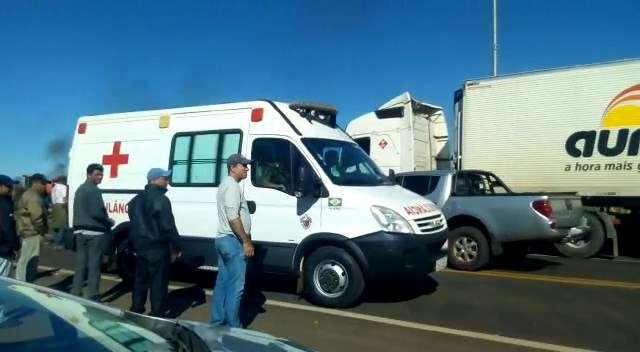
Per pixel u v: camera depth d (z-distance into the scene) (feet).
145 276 21.95
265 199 25.09
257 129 25.90
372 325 21.49
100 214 24.00
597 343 19.56
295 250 24.34
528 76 41.88
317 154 24.72
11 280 9.69
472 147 43.96
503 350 18.72
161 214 21.45
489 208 33.58
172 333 9.43
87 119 31.45
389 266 22.88
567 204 34.32
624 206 39.24
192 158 27.48
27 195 26.05
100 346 8.16
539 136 41.34
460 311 23.81
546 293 27.20
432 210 25.34
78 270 24.03
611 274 32.55
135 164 29.12
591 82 39.58
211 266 26.37
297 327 21.18
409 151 45.19
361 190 23.93
